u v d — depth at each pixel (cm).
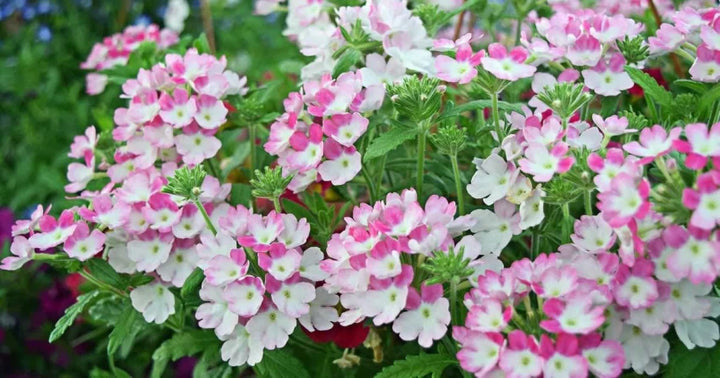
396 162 49
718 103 44
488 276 40
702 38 43
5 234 72
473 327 39
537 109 46
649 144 40
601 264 40
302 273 42
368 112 45
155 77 48
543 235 44
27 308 70
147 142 48
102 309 52
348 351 48
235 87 50
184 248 46
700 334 41
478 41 62
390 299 41
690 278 38
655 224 39
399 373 42
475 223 42
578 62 45
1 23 105
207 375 49
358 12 48
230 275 43
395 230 41
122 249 46
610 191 38
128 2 98
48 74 92
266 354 45
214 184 46
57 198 78
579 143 42
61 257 45
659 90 44
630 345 40
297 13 55
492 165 43
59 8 100
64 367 71
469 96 52
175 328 50
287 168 45
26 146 88
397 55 46
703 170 40
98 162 54
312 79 50
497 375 39
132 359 65
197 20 99
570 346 37
